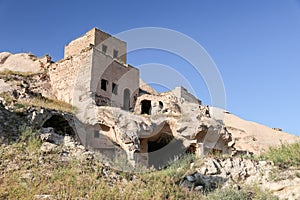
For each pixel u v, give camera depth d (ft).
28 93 86.33
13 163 52.24
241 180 60.49
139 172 58.95
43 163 53.52
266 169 60.49
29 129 62.64
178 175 60.44
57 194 44.86
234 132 121.08
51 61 118.01
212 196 52.80
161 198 48.52
